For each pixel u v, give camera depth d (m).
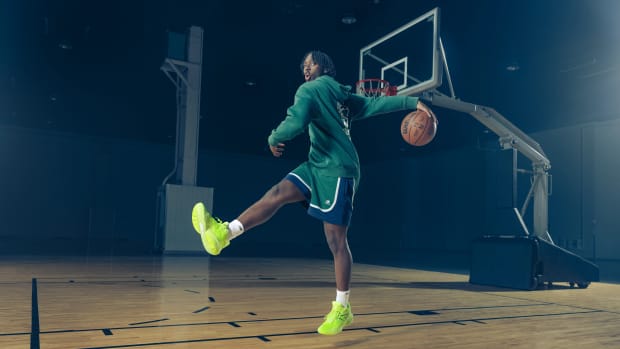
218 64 10.12
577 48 8.14
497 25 7.47
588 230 12.27
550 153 13.27
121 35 8.79
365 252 16.09
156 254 9.74
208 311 2.91
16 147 15.66
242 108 12.89
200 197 9.82
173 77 10.65
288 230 20.53
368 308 3.21
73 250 10.90
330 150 1.95
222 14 8.08
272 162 20.25
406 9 7.36
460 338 2.28
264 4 7.58
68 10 7.76
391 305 3.37
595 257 12.09
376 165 19.75
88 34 8.64
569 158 12.81
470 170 15.82
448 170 16.72
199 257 9.20
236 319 2.64
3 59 9.73
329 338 2.19
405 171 18.30
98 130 15.82
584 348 2.13
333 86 2.03
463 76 9.39
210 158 19.20
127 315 2.72
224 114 13.48
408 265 8.89
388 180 19.06
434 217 17.12
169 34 9.35
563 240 12.79
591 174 12.30
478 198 15.45
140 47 9.35
